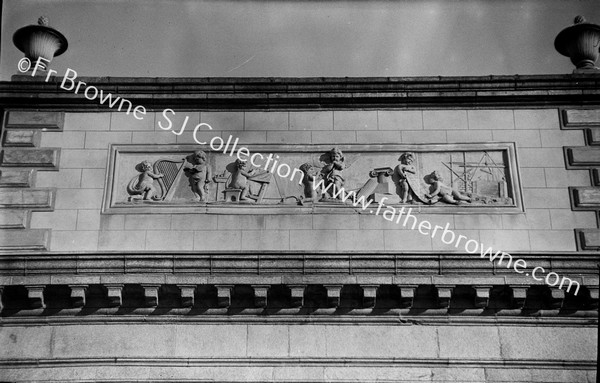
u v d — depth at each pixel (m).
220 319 28.69
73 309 28.77
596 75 31.92
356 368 28.19
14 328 28.73
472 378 28.06
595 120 31.69
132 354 28.36
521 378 28.09
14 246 29.81
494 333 28.59
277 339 28.48
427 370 28.16
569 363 28.23
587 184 30.84
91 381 28.09
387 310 28.64
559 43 34.12
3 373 28.20
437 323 28.67
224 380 28.05
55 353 28.41
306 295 28.62
